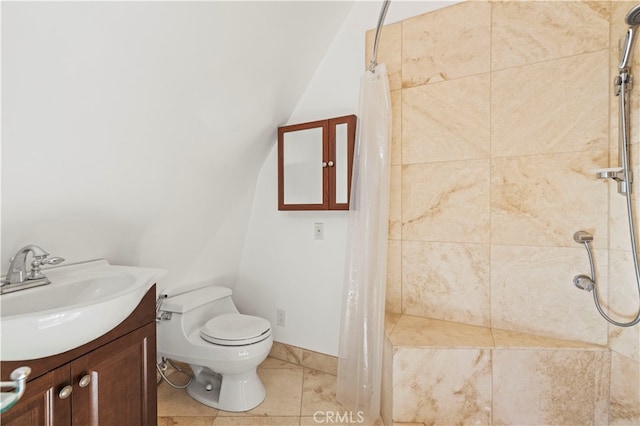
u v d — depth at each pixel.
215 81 1.33
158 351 1.68
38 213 1.06
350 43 1.82
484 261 1.54
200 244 1.90
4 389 0.75
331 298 1.90
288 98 1.85
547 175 1.42
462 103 1.58
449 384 1.33
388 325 1.56
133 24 0.93
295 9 1.44
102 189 1.20
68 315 0.79
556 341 1.37
